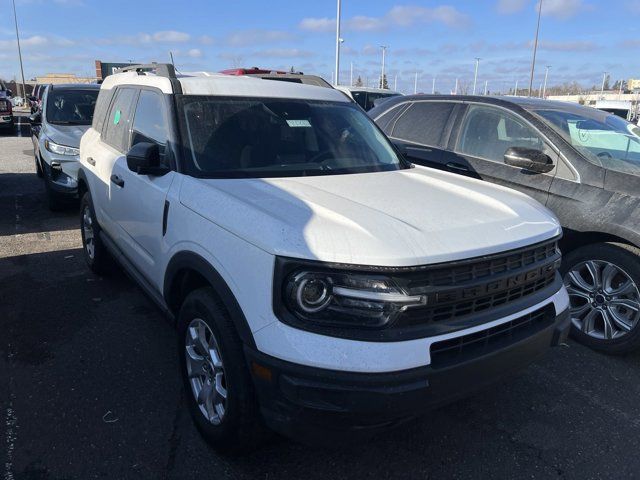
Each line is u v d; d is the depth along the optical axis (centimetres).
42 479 260
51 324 426
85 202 517
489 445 298
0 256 595
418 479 271
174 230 305
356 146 384
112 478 263
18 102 5453
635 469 282
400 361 218
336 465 279
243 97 369
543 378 370
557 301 286
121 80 473
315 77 484
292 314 227
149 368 365
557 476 275
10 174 1137
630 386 363
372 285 221
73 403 322
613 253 392
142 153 319
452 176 369
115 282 520
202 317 277
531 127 464
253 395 251
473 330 238
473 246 242
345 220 244
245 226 249
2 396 327
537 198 438
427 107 563
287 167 338
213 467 274
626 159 441
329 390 215
